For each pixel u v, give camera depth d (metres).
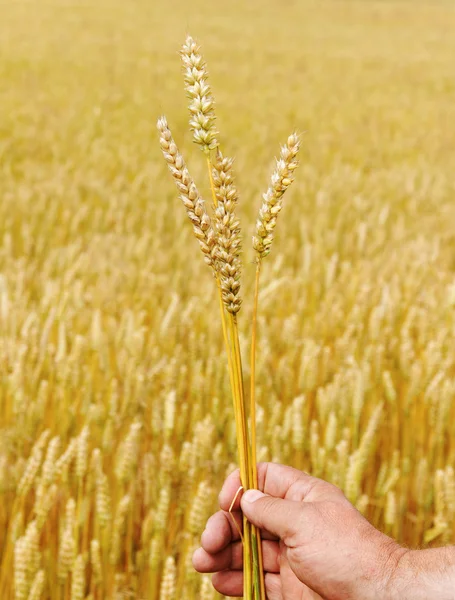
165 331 3.88
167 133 1.40
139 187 8.60
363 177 10.24
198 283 5.21
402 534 3.11
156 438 3.10
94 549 2.38
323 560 1.59
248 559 1.72
